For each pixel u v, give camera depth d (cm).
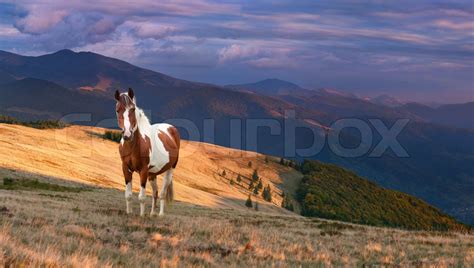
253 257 1262
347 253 1494
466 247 1822
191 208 4362
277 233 1792
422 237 2150
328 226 2472
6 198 2305
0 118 17438
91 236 1243
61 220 1480
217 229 1636
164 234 1448
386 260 1406
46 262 774
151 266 958
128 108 1612
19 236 1035
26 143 12381
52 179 6588
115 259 972
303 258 1330
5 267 716
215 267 1073
